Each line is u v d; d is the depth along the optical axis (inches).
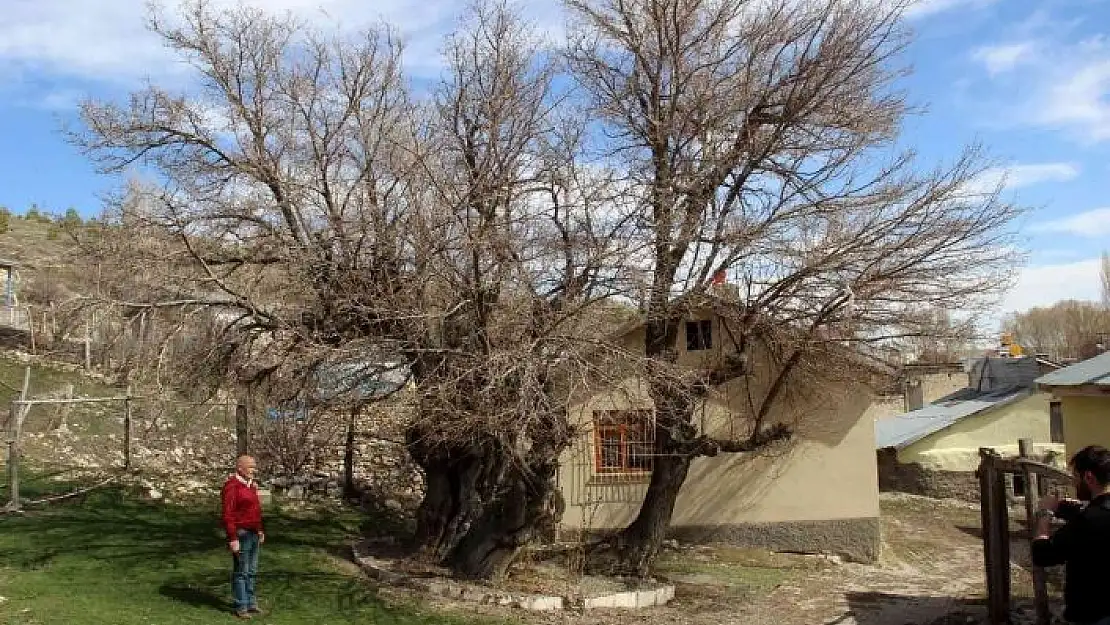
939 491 1020.5
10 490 600.7
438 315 436.8
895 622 487.2
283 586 484.4
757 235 524.4
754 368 714.2
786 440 694.5
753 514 719.1
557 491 592.7
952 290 531.5
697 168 532.4
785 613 518.6
